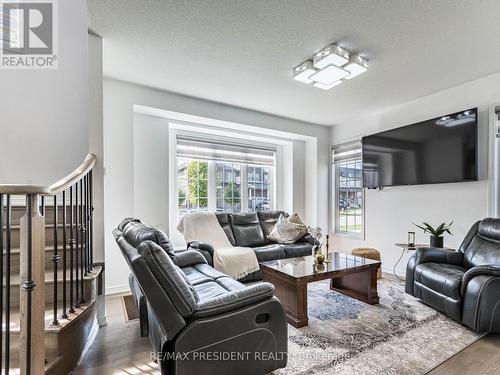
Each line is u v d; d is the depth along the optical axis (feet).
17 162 8.64
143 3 6.16
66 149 9.00
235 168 15.48
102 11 6.44
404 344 6.45
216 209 14.69
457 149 10.32
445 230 10.42
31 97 8.80
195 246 10.50
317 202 16.39
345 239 15.56
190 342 4.43
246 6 6.24
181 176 13.58
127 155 10.52
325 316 8.01
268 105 12.99
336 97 11.96
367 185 13.84
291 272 8.00
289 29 7.11
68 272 6.74
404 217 12.58
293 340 6.66
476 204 10.18
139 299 6.48
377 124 13.92
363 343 6.50
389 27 6.98
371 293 8.91
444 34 7.27
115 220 10.31
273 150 16.90
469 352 6.12
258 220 14.08
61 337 5.12
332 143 16.62
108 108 10.20
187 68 9.32
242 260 10.68
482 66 9.12
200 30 7.18
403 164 12.17
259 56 8.52
